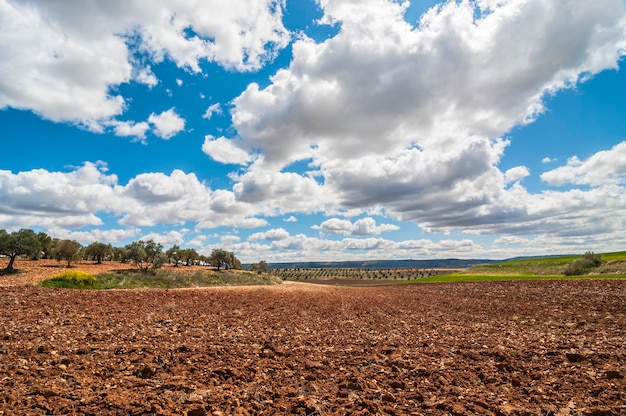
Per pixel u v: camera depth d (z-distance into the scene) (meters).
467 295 41.12
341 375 9.48
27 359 9.48
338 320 20.92
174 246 77.62
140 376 8.62
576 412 6.91
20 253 43.00
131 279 45.16
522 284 51.53
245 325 17.64
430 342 14.20
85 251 62.59
